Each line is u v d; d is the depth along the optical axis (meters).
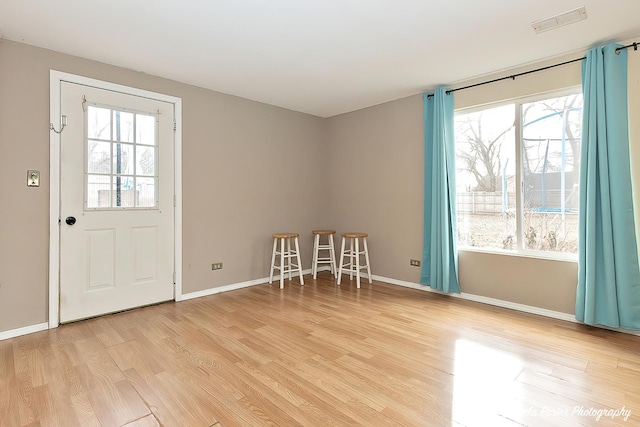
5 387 1.92
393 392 1.89
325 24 2.45
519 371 2.11
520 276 3.29
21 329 2.67
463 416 1.67
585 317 2.79
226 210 4.02
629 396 1.84
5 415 1.68
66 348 2.43
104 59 3.02
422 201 4.07
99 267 3.08
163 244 3.50
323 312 3.24
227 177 4.03
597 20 2.39
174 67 3.22
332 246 4.80
